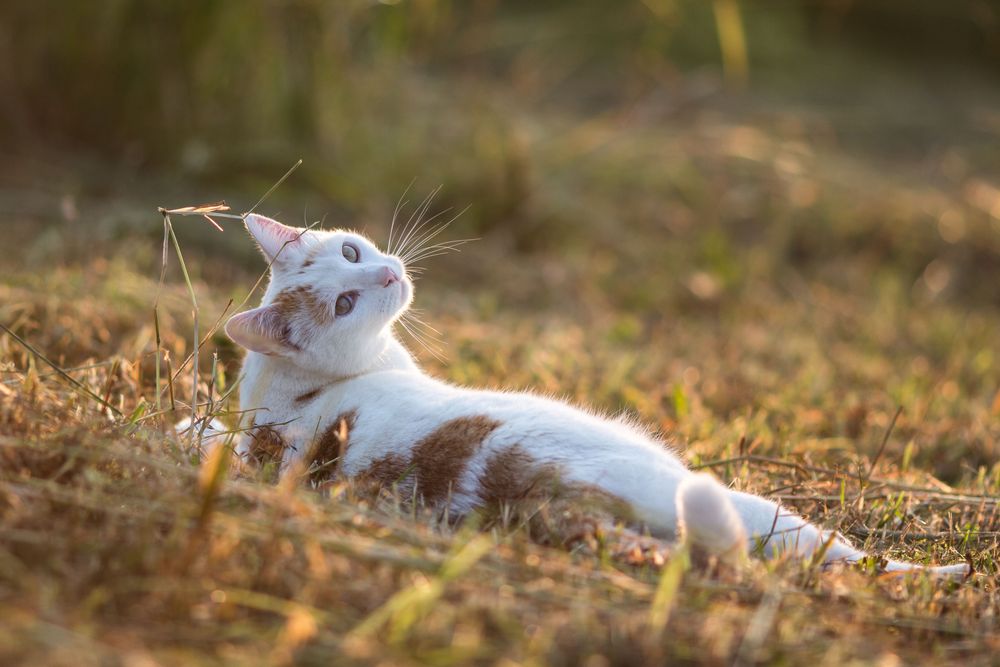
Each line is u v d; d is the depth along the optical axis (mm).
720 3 11117
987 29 18375
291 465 4684
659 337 9758
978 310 12211
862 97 18750
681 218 13094
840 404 7887
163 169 11211
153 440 4199
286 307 5125
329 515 3771
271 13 11188
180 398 5758
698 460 5637
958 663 3512
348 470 4598
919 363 9633
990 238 13352
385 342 5492
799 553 4172
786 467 5941
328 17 11484
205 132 11312
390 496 4273
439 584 3156
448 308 9570
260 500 3779
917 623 3693
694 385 8148
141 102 11172
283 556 3473
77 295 7285
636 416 6590
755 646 3275
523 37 16094
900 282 12570
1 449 3826
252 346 4980
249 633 3102
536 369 7668
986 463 6926
